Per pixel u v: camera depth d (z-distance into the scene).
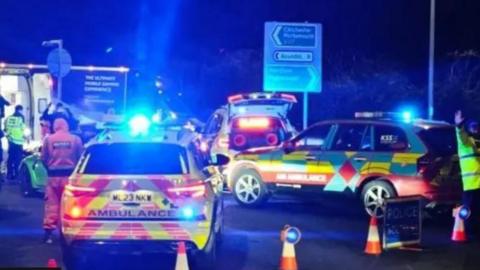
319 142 14.28
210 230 8.93
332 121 14.15
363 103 28.20
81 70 22.88
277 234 11.97
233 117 18.09
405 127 13.33
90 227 8.69
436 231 12.53
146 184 8.77
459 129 12.20
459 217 11.58
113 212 8.73
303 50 21.98
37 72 22.02
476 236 12.01
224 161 12.06
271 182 14.67
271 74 21.94
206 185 9.14
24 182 16.38
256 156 14.88
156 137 9.84
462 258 10.20
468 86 27.14
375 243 10.46
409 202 10.98
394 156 13.30
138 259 9.91
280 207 15.23
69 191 8.87
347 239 11.58
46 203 10.86
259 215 14.09
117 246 8.73
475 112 25.73
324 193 14.07
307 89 22.03
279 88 21.98
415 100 27.48
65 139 10.83
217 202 9.88
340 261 9.91
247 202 15.00
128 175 8.90
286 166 14.46
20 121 19.73
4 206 14.88
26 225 12.58
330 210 14.88
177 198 8.77
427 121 13.72
